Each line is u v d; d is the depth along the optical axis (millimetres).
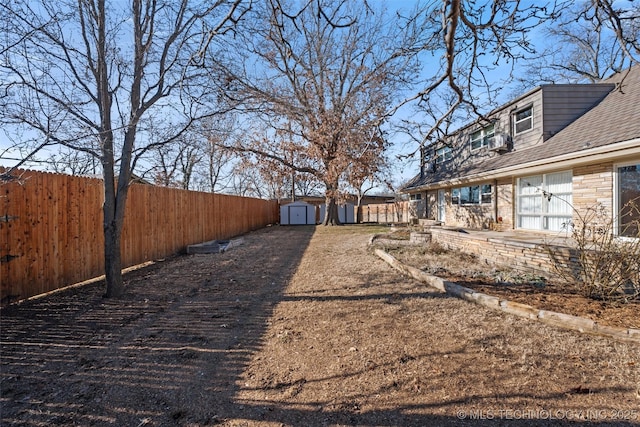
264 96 6262
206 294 5422
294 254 9578
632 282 4535
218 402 2512
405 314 4332
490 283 5613
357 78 16812
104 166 5102
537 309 4047
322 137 16797
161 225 8719
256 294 5430
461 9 2666
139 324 4094
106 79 5062
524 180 10305
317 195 42188
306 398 2541
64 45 4852
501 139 11547
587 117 9242
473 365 2963
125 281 6246
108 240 5168
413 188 18250
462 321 4031
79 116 4570
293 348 3408
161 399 2553
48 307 4684
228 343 3555
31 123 3941
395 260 7461
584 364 2932
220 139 9234
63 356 3248
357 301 4945
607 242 4750
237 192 35062
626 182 7074
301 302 4969
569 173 8656
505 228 11031
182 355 3275
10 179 3773
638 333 3283
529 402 2406
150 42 5402
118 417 2338
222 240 12164
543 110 9969
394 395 2545
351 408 2404
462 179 12508
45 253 5156
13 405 2461
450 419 2244
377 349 3336
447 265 7410
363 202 38906
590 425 2148
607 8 2768
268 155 19000
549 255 5773
